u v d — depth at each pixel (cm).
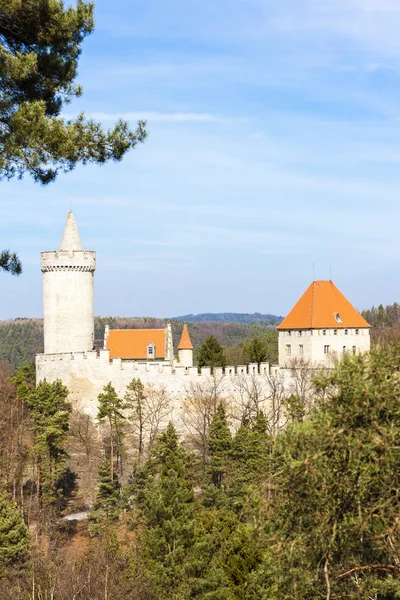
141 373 9250
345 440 2206
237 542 4412
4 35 2969
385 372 2292
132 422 9000
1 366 19225
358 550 2333
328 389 2456
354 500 2206
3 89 2906
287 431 2314
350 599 2325
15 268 3244
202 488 7044
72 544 6631
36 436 7456
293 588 2317
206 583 4319
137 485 7019
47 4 2833
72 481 8112
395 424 2238
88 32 3058
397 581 2273
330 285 10488
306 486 2241
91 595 4684
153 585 4466
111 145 3045
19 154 2778
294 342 10306
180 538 4647
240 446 7200
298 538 2266
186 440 9000
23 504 7081
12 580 5188
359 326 10319
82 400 9206
